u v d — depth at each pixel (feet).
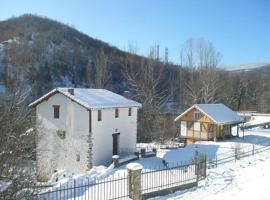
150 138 187.01
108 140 118.83
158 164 108.17
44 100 117.19
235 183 73.26
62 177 89.71
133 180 62.49
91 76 278.87
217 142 149.18
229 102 306.55
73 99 111.24
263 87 343.67
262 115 266.77
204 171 79.66
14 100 44.50
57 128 115.75
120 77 285.84
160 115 200.03
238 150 119.44
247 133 180.65
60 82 270.46
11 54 239.09
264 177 75.10
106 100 121.19
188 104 229.66
